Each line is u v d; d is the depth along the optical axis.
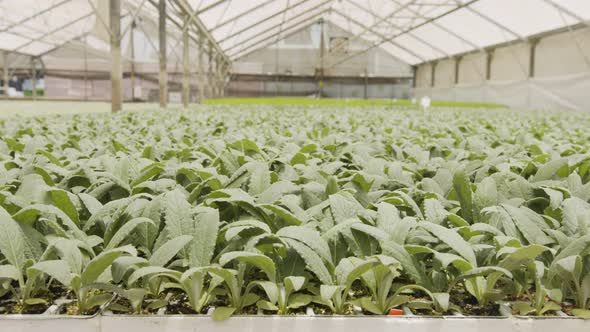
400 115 14.45
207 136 6.25
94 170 3.42
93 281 1.96
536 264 2.01
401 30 44.09
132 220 2.19
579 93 29.84
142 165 3.53
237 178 3.12
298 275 2.13
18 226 2.14
